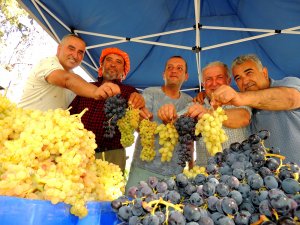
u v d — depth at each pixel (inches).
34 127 58.2
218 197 49.0
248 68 116.3
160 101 156.7
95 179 64.7
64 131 58.6
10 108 68.7
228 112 105.4
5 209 41.9
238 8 199.9
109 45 221.3
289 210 42.3
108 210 53.1
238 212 46.1
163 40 223.1
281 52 214.7
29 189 49.4
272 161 54.4
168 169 136.9
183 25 214.1
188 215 43.4
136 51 228.8
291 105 90.9
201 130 85.7
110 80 169.0
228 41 220.1
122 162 157.4
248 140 62.5
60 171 56.1
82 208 47.4
